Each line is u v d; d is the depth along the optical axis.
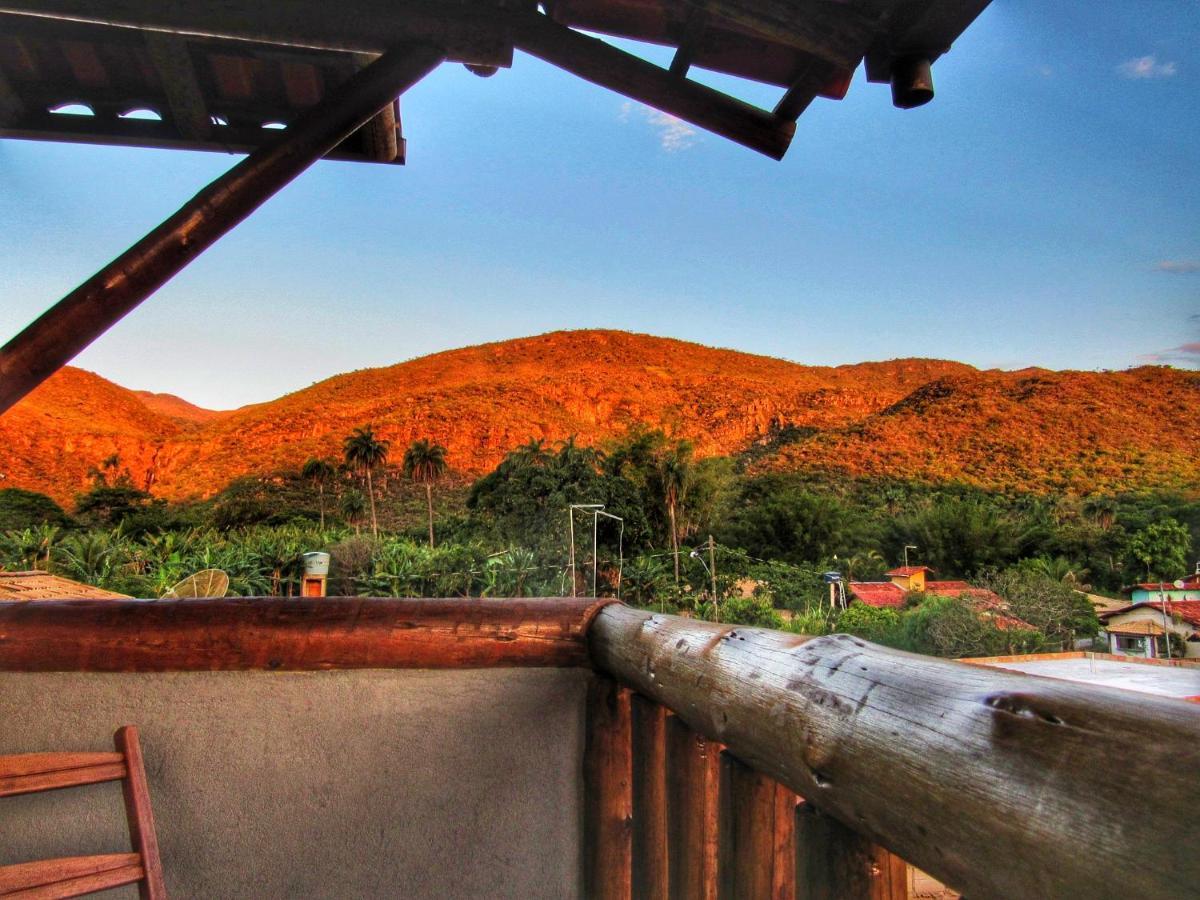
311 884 1.35
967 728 0.46
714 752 0.98
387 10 1.64
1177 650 28.09
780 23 1.55
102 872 1.15
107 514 68.62
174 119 1.98
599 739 1.33
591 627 1.35
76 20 1.55
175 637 1.34
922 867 0.51
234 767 1.36
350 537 51.00
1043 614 33.06
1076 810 0.36
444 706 1.37
